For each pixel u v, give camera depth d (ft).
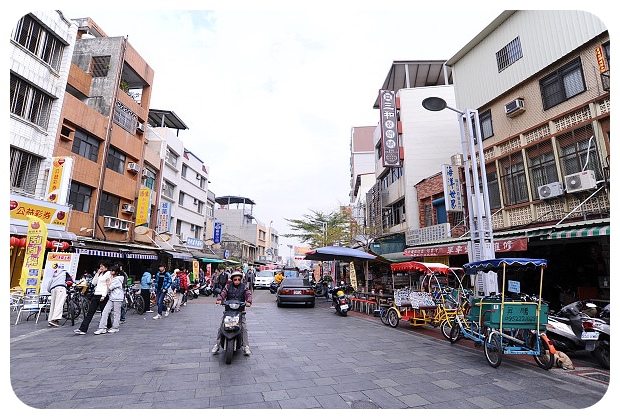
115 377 15.99
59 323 31.09
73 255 34.88
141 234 69.51
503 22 39.91
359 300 46.68
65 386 14.71
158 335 26.43
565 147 31.86
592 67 29.86
